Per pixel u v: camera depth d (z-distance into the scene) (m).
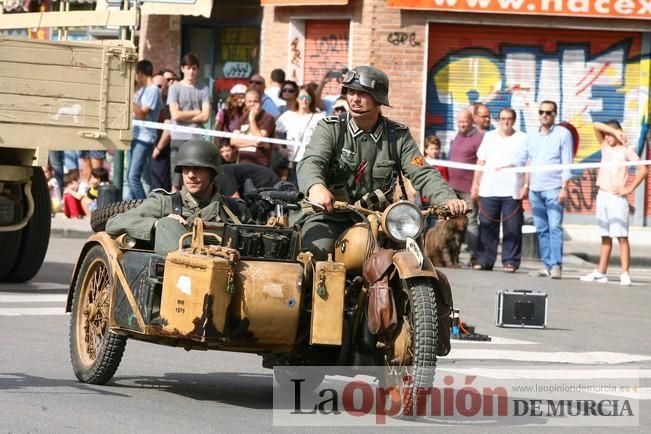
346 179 13.61
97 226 16.02
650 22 38.31
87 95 21.59
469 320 21.92
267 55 40.31
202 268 12.49
